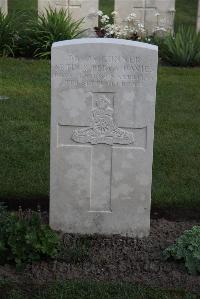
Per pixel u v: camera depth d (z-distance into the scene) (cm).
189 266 242
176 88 471
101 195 265
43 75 486
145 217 267
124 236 269
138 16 580
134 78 249
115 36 558
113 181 263
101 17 615
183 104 437
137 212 266
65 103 253
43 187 309
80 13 568
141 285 235
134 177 262
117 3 579
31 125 386
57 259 250
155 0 576
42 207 295
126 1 577
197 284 237
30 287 232
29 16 585
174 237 271
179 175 327
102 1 829
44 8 568
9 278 237
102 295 227
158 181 319
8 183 311
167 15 582
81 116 255
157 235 272
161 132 385
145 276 242
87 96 252
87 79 250
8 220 251
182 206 300
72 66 248
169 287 235
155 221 287
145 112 254
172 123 400
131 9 579
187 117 413
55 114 254
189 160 345
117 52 246
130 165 260
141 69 248
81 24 570
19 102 425
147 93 251
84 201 265
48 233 248
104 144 258
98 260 251
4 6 570
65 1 566
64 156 260
